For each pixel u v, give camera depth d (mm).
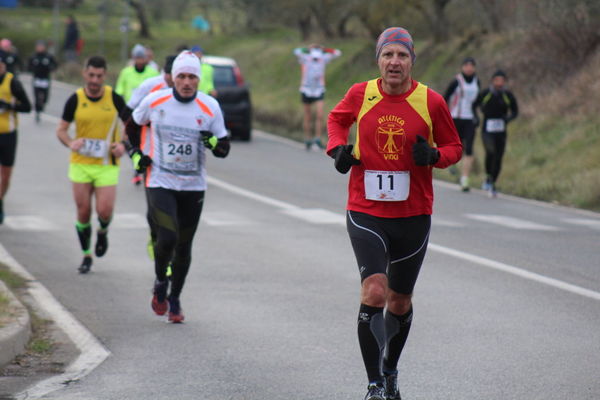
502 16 72250
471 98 37844
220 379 14086
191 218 17422
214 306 18875
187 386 13719
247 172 41625
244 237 26719
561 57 57344
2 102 26500
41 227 27828
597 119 46469
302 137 58188
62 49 131000
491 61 65375
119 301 19234
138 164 17031
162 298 17281
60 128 21391
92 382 13836
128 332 16781
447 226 29375
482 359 15367
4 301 16953
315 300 19500
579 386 13961
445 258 24156
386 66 12492
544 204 35500
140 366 14695
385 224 12750
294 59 96312
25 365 14633
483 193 37938
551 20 58312
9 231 27062
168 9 163375
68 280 21094
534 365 15047
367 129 12680
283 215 30750
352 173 12984
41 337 16172
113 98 21438
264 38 119812
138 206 31922
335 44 96000
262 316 18094
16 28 148000
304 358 15289
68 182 37531
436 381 14164
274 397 13258
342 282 21281
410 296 13125
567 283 21391
